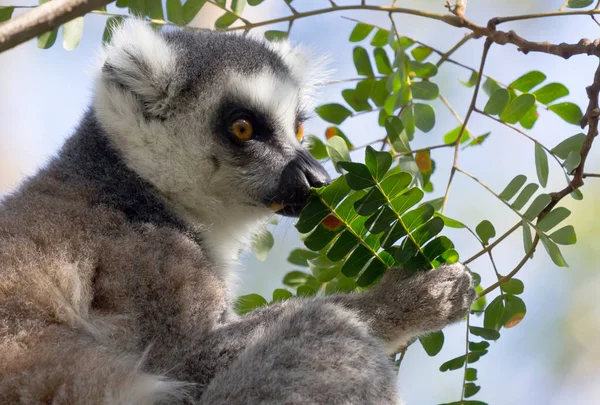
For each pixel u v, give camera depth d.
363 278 5.89
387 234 5.46
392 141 6.07
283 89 6.79
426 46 6.80
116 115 6.41
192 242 5.90
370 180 5.25
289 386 5.13
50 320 5.21
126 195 6.23
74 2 4.13
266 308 5.75
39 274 5.29
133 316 5.26
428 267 5.83
